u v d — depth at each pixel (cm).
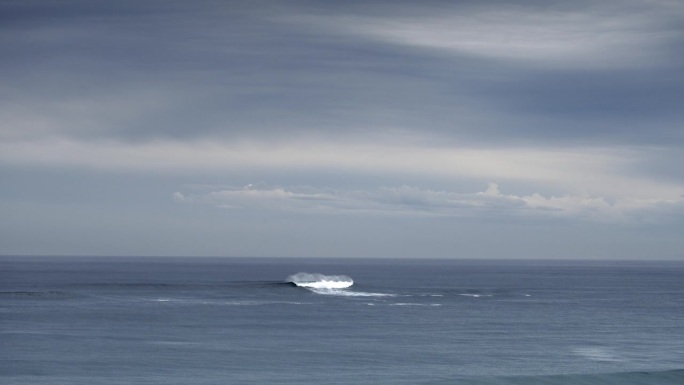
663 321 8362
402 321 7881
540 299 11550
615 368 5225
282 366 5103
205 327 7056
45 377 4669
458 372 5000
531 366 5269
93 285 12631
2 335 6309
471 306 9888
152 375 4741
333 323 7562
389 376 4806
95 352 5538
